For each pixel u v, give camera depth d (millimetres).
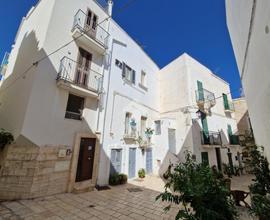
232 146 14656
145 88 13070
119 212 4855
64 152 6617
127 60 11438
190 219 2678
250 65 4641
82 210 4879
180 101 13008
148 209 5141
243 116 17438
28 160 5656
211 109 13953
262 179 4945
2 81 10109
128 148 9977
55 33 7121
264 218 3295
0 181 5344
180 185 2988
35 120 5953
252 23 3672
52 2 7336
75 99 7664
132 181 9172
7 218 4121
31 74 6500
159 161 11562
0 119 7930
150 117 13055
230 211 2850
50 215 4422
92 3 9141
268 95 3557
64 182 6461
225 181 3207
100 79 8734
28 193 5395
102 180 7934
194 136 11570
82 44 8258
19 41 9867
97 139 8086
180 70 13594
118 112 9742
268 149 4410
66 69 7254
